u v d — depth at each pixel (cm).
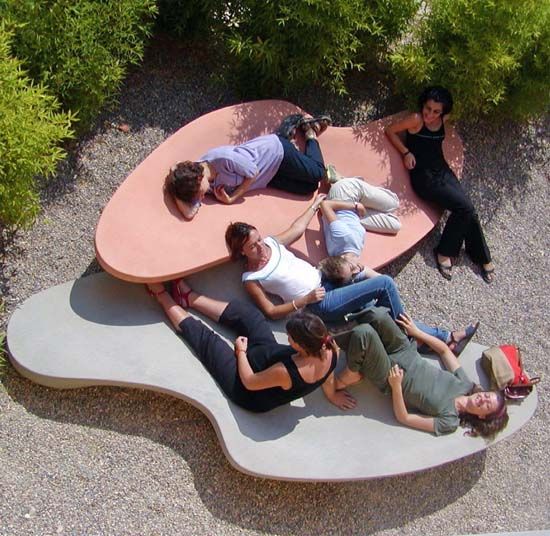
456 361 480
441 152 554
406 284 541
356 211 509
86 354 436
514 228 604
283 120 532
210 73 575
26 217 452
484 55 547
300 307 462
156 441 440
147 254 450
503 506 485
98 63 485
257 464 418
